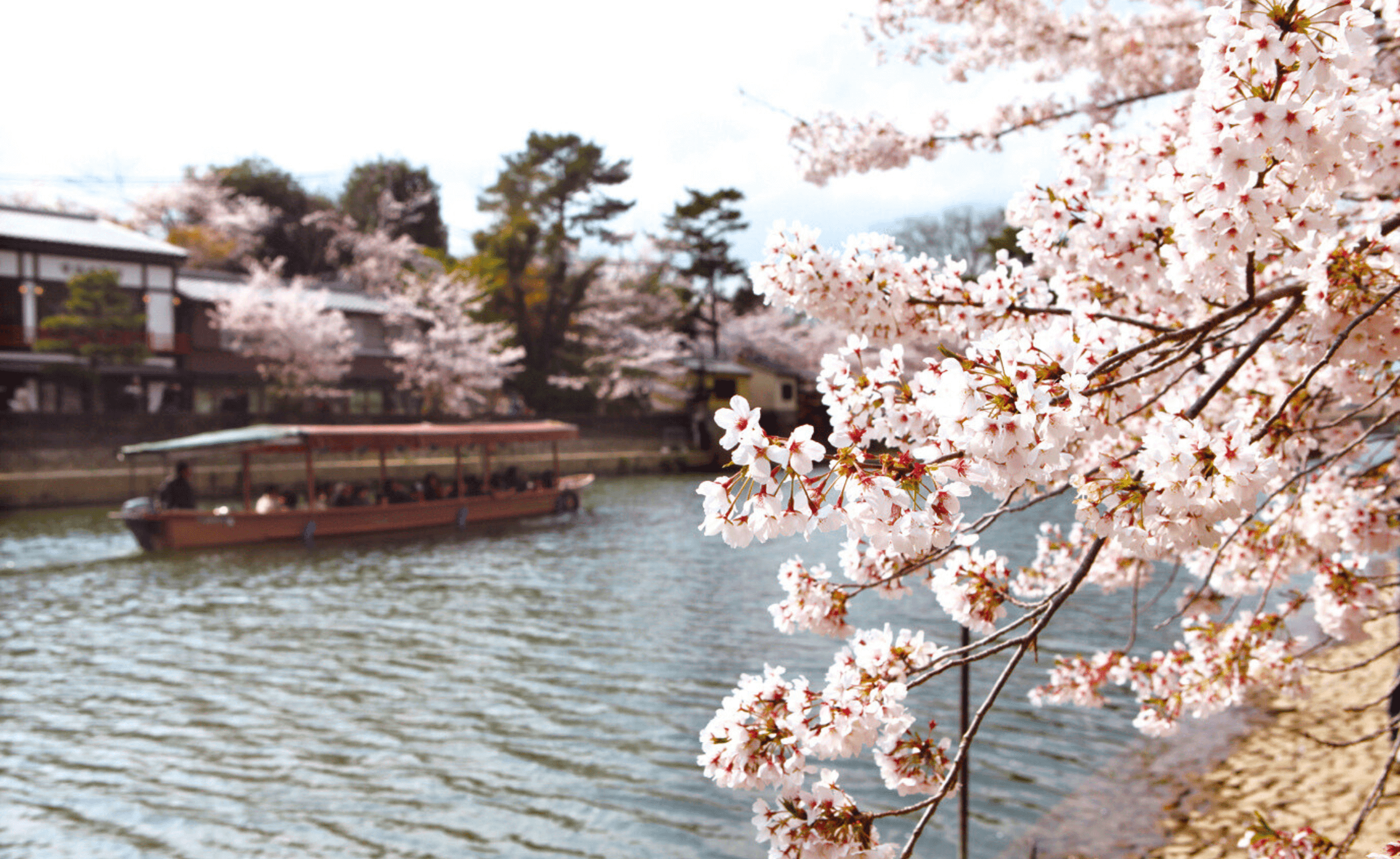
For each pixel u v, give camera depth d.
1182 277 2.38
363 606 15.22
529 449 43.50
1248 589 4.45
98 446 31.80
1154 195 2.79
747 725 2.36
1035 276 3.09
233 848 6.59
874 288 2.86
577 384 51.62
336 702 9.91
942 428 1.78
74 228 39.88
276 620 14.15
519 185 61.69
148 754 8.45
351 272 56.72
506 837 6.70
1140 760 7.41
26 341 36.62
